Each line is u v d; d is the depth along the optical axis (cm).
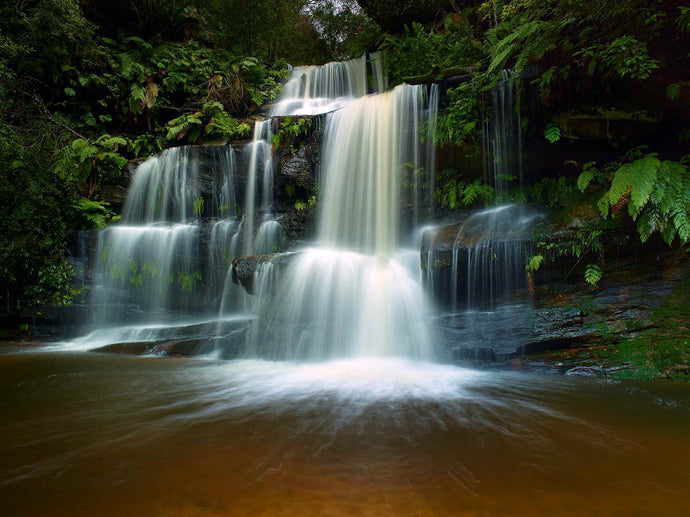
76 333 977
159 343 759
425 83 916
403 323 679
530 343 610
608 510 210
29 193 973
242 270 806
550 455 281
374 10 1616
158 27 1572
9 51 1087
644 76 586
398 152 916
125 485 237
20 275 970
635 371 529
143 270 1037
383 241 925
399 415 371
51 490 231
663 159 705
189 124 1243
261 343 723
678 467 262
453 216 873
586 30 659
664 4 605
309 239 1072
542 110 748
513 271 650
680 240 597
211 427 339
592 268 616
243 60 1487
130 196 1186
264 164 1107
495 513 207
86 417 367
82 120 1284
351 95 1491
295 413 379
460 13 1364
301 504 217
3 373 571
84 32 1207
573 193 739
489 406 400
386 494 228
